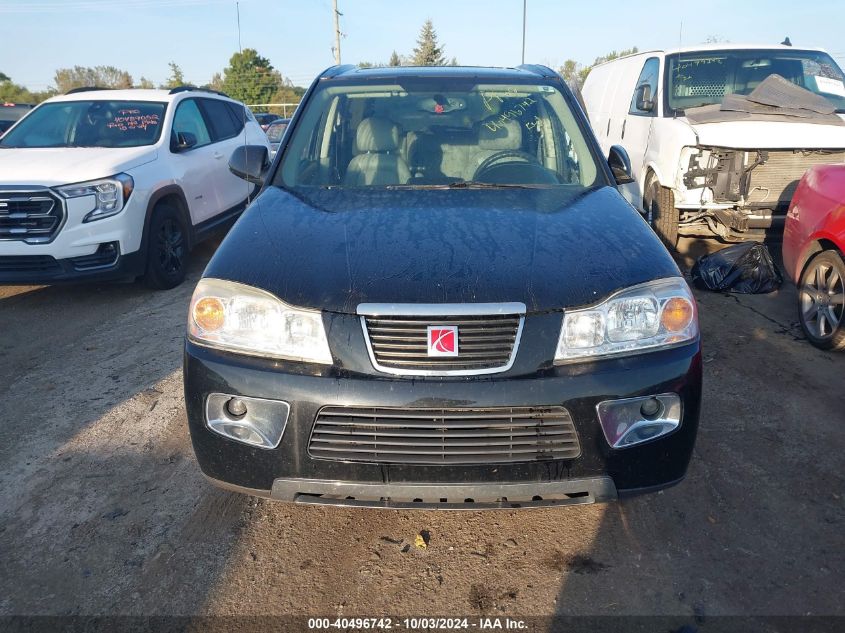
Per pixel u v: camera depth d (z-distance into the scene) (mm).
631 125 7406
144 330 4832
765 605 2270
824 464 3051
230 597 2330
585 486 2195
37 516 2748
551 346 2145
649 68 7379
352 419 2137
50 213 4957
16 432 3410
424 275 2258
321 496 2242
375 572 2453
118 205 5203
